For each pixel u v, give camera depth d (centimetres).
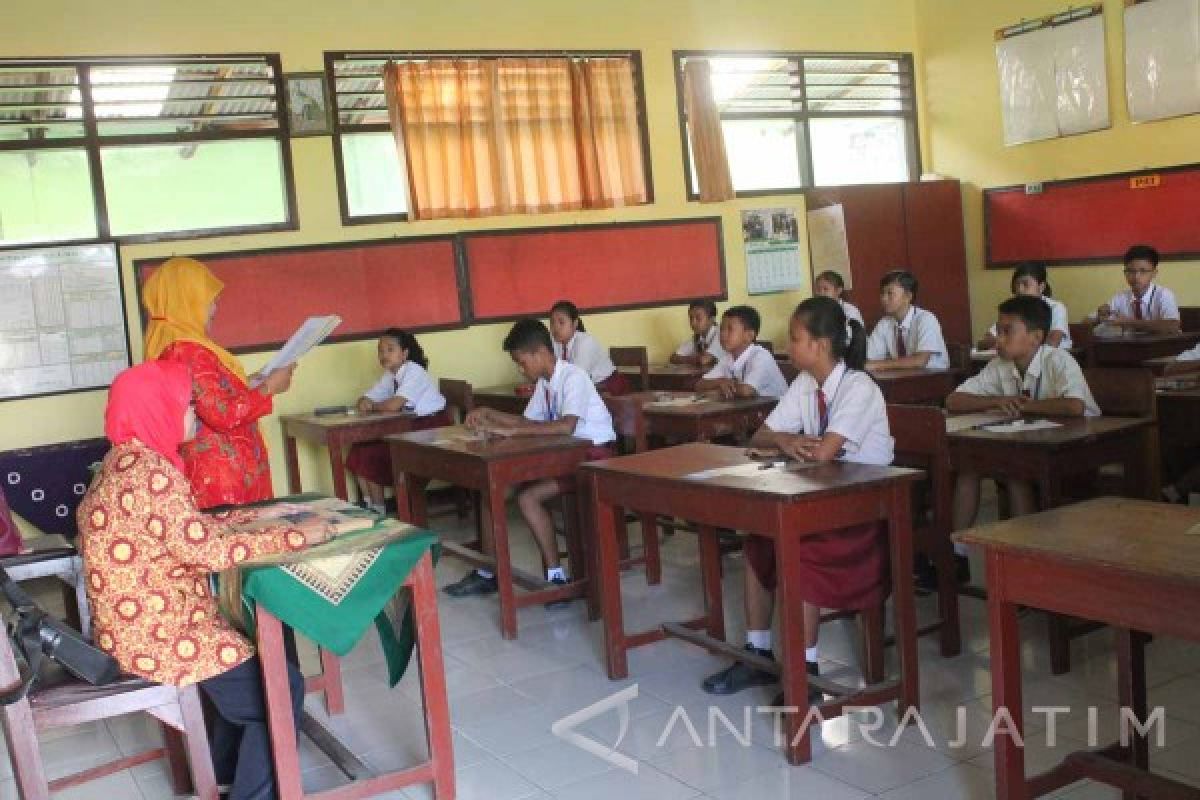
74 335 539
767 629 311
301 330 318
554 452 379
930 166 766
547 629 387
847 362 308
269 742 242
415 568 249
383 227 604
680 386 597
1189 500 438
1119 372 348
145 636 228
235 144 575
